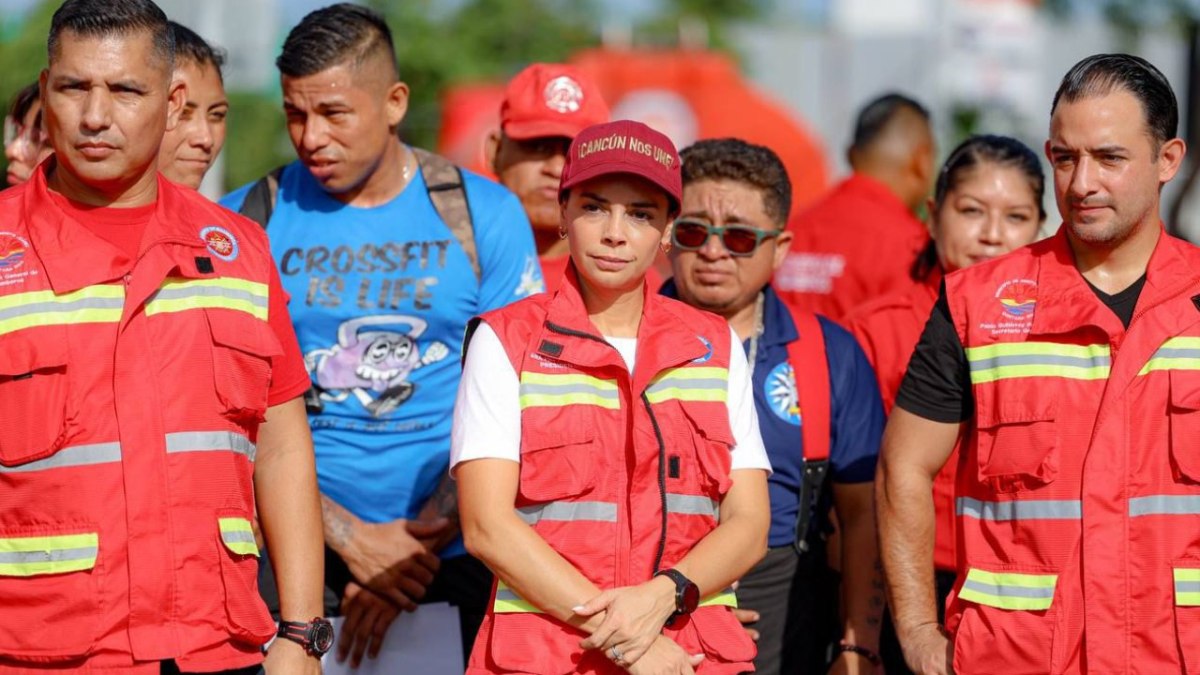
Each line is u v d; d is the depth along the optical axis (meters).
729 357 4.23
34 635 3.77
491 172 6.68
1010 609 4.20
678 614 3.97
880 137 7.90
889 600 4.51
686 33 16.39
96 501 3.78
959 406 4.43
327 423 5.22
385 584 5.20
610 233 4.05
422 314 5.20
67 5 3.86
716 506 4.17
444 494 5.27
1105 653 4.12
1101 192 4.18
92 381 3.80
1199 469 4.14
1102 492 4.15
